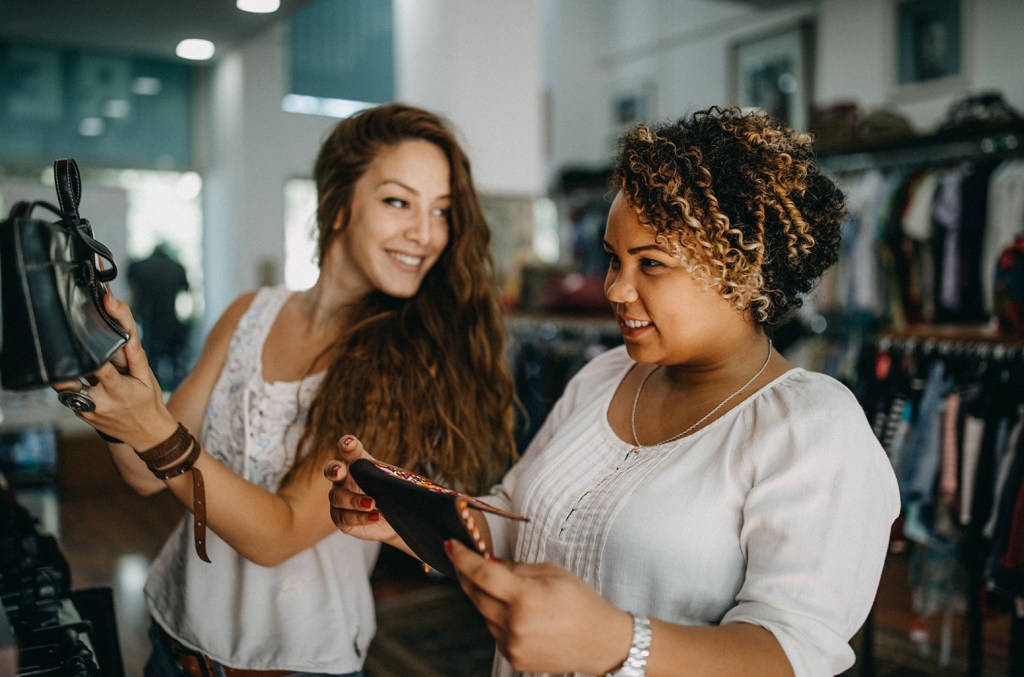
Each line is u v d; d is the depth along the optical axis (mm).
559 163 9508
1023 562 2391
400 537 997
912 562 3189
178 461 1087
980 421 2650
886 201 4914
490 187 5230
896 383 2959
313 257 1509
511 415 1471
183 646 1396
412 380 1301
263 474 1387
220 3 5500
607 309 4484
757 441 898
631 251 927
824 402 890
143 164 8641
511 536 1172
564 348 3867
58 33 6555
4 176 7922
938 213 4676
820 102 6680
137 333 976
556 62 9516
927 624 3363
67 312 751
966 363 2863
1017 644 2428
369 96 8938
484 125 5211
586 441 1079
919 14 5957
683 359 961
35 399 5602
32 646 1182
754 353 987
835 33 6555
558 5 9469
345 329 1405
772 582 816
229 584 1367
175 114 8797
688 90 8391
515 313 4879
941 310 4703
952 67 5773
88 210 8250
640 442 1037
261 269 8344
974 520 2648
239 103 8188
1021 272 2959
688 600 900
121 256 8445
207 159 8945
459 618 3516
